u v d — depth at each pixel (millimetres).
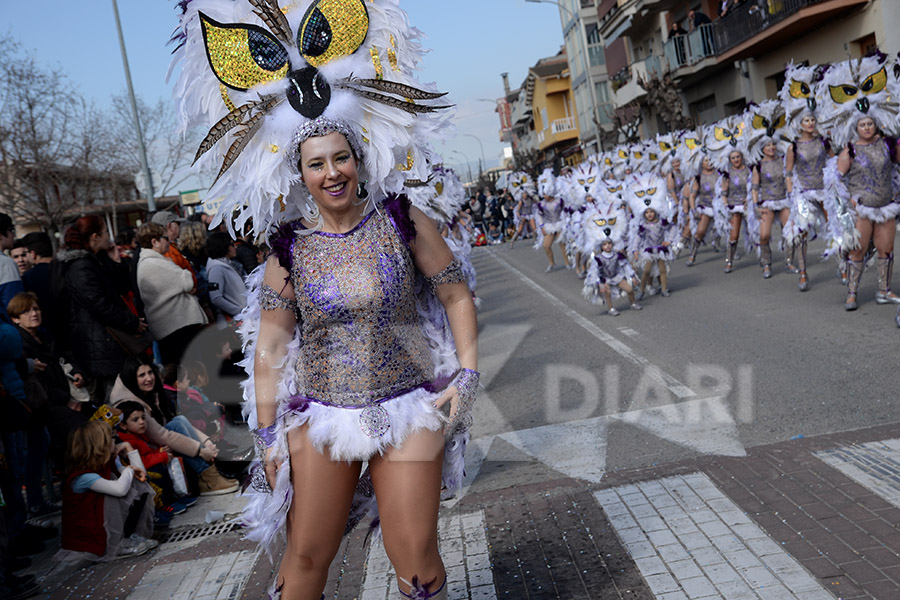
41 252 7094
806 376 6254
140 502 5082
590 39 54750
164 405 5633
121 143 24859
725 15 27500
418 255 2896
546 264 19328
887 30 21125
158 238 6430
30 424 5391
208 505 5562
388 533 2781
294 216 2998
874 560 3426
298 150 2809
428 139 2961
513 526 4371
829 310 8727
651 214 11336
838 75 8141
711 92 32344
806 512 3975
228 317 6477
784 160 10992
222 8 2840
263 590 4070
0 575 4473
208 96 2932
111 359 6000
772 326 8320
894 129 8062
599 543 4016
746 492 4332
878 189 8188
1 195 20859
